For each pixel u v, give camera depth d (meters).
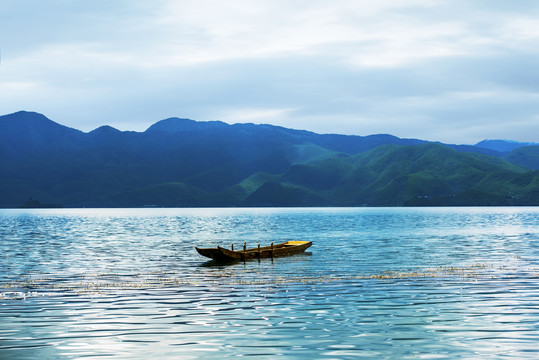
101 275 41.41
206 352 20.47
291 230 112.44
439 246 67.31
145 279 39.03
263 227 129.25
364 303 29.17
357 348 20.84
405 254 56.59
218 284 36.22
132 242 79.25
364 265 46.66
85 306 28.83
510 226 124.44
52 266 47.66
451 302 29.22
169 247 69.62
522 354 19.95
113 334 23.03
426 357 19.67
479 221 158.00
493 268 43.09
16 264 49.25
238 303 29.45
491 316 25.84
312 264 47.94
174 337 22.56
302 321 25.16
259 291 33.25
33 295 32.19
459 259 50.97
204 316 26.30
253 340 22.05
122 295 32.12
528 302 29.05
